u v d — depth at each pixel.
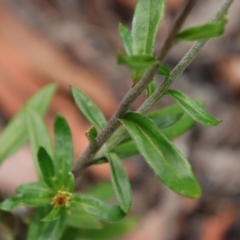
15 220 0.29
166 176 0.21
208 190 0.47
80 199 0.25
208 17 0.59
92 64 0.53
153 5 0.22
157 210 0.45
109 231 0.33
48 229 0.25
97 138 0.23
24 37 0.50
